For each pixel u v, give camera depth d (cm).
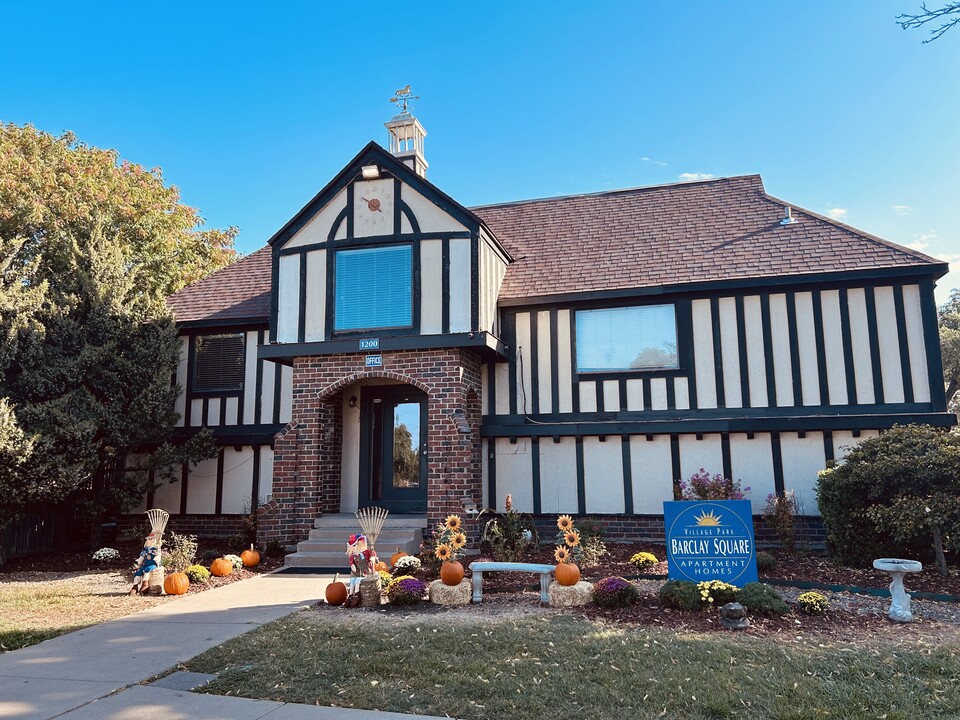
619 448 1307
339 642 661
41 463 1184
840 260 1266
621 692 512
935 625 698
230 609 847
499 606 821
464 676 554
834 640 643
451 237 1270
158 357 1393
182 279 2486
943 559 922
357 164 1326
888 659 573
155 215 2427
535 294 1384
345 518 1276
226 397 1543
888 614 729
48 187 2092
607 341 1358
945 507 877
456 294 1251
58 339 1318
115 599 930
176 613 831
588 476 1313
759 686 515
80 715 496
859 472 958
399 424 1435
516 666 575
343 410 1452
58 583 1079
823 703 482
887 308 1230
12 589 1026
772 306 1281
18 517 1242
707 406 1280
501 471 1352
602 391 1338
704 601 755
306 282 1330
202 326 1554
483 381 1393
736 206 1559
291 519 1260
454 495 1198
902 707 476
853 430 1201
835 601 807
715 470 1253
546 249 1566
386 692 526
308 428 1288
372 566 870
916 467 911
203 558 1229
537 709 486
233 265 1816
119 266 1416
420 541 1245
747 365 1274
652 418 1303
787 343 1262
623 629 690
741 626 686
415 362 1255
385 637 675
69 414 1243
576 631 681
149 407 1356
